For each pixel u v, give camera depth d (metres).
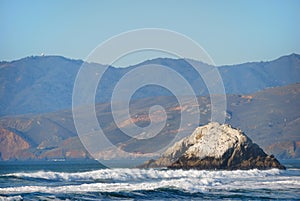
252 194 98.25
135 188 98.81
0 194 85.62
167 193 95.12
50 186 104.69
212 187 107.12
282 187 110.44
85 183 114.31
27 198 82.81
